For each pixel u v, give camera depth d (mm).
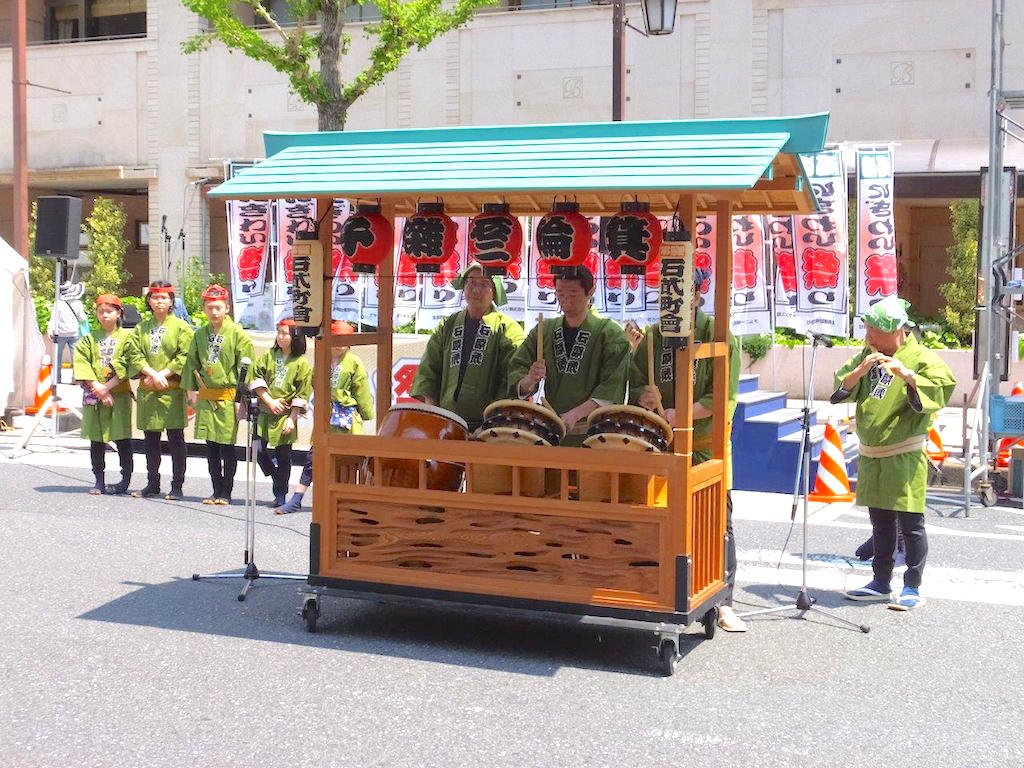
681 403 5715
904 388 7008
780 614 7059
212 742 4801
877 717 5238
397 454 6297
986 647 6395
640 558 5840
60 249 14180
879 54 21094
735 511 10516
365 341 7094
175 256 26641
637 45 22406
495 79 23562
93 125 27281
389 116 24328
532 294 13461
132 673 5691
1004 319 11578
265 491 11336
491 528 6137
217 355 10180
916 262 24422
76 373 10570
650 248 6008
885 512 7234
